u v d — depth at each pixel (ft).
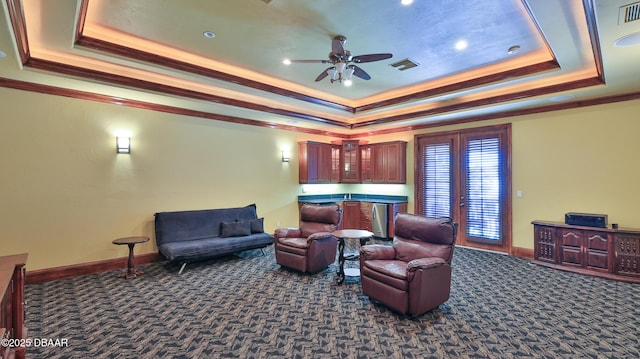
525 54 12.72
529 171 17.58
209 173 18.57
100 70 12.63
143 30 10.60
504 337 8.95
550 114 16.84
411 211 23.02
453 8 9.27
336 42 9.92
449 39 11.33
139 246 15.96
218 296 11.95
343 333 9.21
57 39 10.09
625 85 13.42
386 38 11.20
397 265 11.10
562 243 15.15
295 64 13.75
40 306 10.91
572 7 8.23
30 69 11.29
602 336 8.95
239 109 17.63
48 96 13.47
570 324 9.68
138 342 8.66
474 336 9.02
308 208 16.76
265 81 15.98
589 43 10.44
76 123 14.16
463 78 15.60
